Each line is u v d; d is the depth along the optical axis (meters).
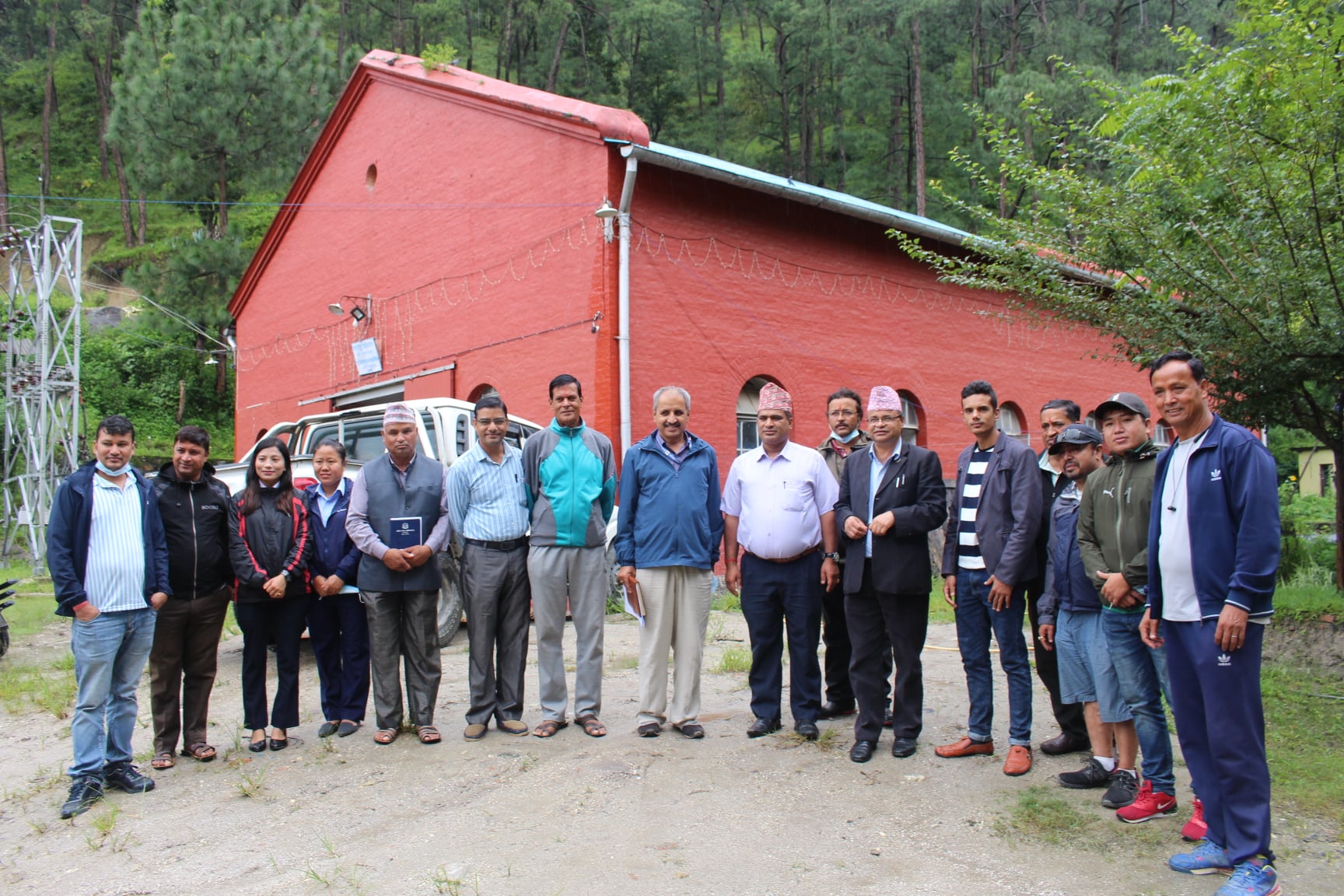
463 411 8.24
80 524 4.38
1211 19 37.25
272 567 5.03
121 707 4.55
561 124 11.33
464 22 43.19
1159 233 6.71
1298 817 3.90
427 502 5.21
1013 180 7.89
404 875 3.52
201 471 5.02
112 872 3.64
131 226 36.88
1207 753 3.44
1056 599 4.40
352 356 15.34
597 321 10.77
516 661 5.27
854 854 3.60
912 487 4.66
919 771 4.48
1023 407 15.66
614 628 8.77
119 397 25.61
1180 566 3.44
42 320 16.42
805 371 12.64
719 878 3.42
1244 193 6.35
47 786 4.68
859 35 39.09
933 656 7.30
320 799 4.33
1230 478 3.34
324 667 5.35
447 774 4.58
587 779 4.42
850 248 13.35
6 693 6.53
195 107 22.70
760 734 5.03
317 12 26.09
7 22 49.09
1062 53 36.00
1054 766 4.53
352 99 15.38
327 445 5.39
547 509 5.18
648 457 5.16
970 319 14.99
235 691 6.56
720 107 43.78
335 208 15.97
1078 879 3.35
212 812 4.21
